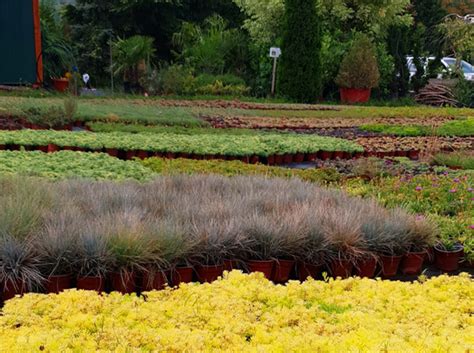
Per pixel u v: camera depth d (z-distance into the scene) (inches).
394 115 766.5
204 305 156.9
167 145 438.3
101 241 194.9
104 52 1121.4
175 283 203.9
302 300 164.2
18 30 765.9
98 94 853.8
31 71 789.9
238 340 138.3
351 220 230.2
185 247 205.6
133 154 432.8
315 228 223.9
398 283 184.9
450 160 457.7
